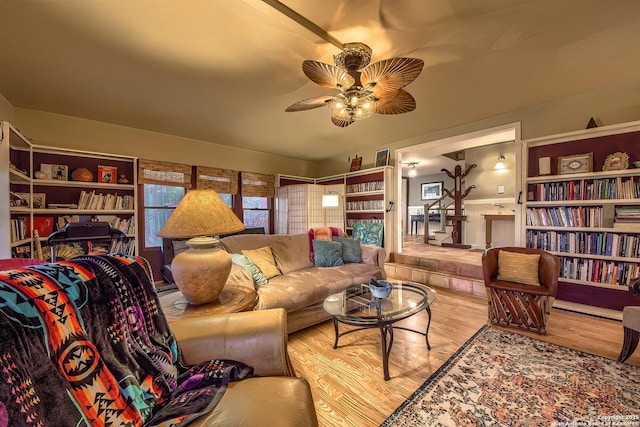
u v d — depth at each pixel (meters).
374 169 5.00
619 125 2.55
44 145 3.26
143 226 4.11
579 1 1.61
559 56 2.21
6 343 0.62
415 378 1.79
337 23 1.76
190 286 1.57
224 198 5.21
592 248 2.78
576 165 2.87
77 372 0.75
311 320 2.56
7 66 2.27
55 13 1.66
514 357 2.02
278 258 3.09
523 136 3.36
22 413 0.60
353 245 3.55
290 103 3.06
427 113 3.48
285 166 6.10
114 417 0.78
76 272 0.90
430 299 2.13
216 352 1.19
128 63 2.24
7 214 2.08
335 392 1.67
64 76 2.44
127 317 0.98
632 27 1.84
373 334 2.47
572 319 2.69
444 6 1.63
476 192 6.08
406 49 2.06
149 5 1.60
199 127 3.96
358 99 2.03
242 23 1.76
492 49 2.09
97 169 3.64
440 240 7.02
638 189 2.54
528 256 2.65
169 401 0.96
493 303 2.62
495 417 1.44
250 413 0.88
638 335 1.84
